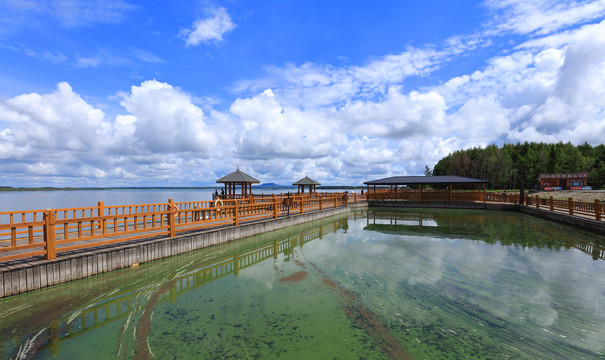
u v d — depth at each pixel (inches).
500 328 187.2
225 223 493.7
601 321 194.7
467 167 2839.6
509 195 1042.7
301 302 231.6
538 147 3127.5
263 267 331.9
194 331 186.4
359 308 219.3
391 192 1221.1
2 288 222.2
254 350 165.0
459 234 539.8
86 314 209.6
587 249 407.8
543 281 274.4
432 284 268.7
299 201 693.3
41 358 158.1
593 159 2657.5
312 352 162.4
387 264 339.3
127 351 164.1
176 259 347.9
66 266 260.5
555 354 159.0
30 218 880.3
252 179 797.2
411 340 174.2
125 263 306.5
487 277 287.9
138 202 1704.0
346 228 622.2
